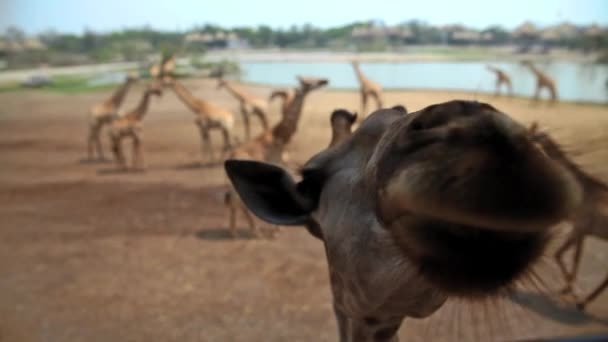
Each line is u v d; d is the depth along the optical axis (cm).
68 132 1958
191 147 1677
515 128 85
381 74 3156
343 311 162
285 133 1079
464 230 86
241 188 181
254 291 752
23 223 1049
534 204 80
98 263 865
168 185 1286
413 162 89
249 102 1709
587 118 1148
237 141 1102
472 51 4388
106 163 1535
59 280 808
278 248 910
